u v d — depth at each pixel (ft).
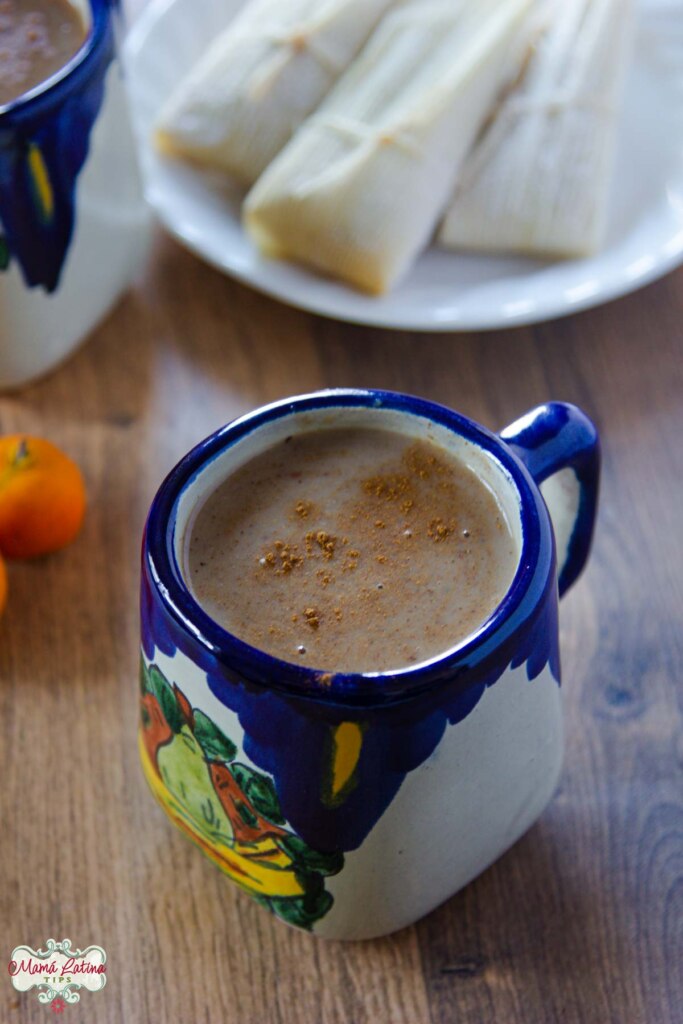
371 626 1.61
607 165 2.33
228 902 1.82
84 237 2.19
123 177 2.24
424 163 2.28
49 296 2.18
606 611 2.01
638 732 1.92
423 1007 1.76
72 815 1.89
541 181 2.30
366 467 1.71
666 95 2.47
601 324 2.30
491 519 1.66
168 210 2.33
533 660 1.60
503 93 2.42
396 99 2.35
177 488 1.64
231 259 2.28
